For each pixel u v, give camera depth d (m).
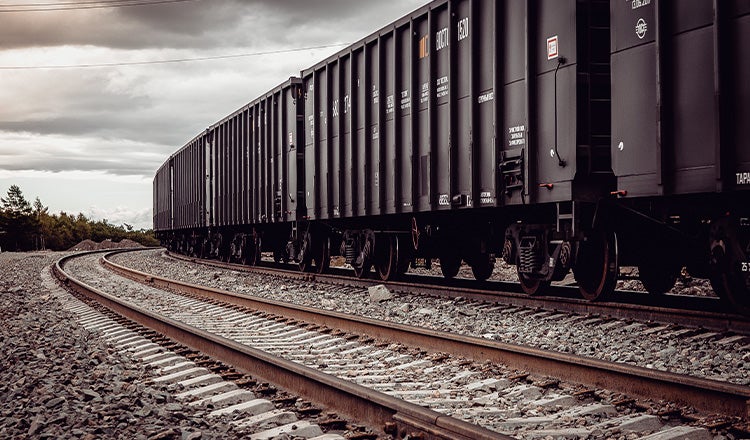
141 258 40.19
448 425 4.80
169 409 6.07
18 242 128.88
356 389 5.73
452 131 12.98
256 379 7.27
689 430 4.85
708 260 9.56
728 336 8.38
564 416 5.62
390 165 15.27
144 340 10.02
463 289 13.27
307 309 11.31
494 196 11.86
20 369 7.95
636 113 9.23
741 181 7.84
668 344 8.27
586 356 7.30
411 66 14.27
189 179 37.22
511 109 11.62
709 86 8.19
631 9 9.30
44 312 14.08
